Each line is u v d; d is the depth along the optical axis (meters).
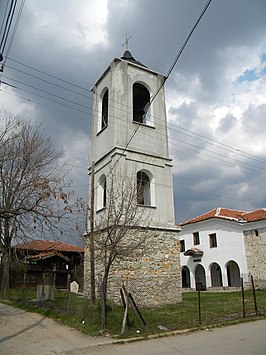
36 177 16.52
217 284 32.25
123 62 19.09
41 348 8.46
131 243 14.09
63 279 31.23
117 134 17.41
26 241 17.61
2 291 21.42
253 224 27.81
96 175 18.66
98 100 20.48
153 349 8.26
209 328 10.65
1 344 8.90
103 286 10.73
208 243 31.83
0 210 15.78
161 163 18.30
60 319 12.13
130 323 10.47
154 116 19.19
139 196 16.34
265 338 9.13
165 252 16.41
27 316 13.51
